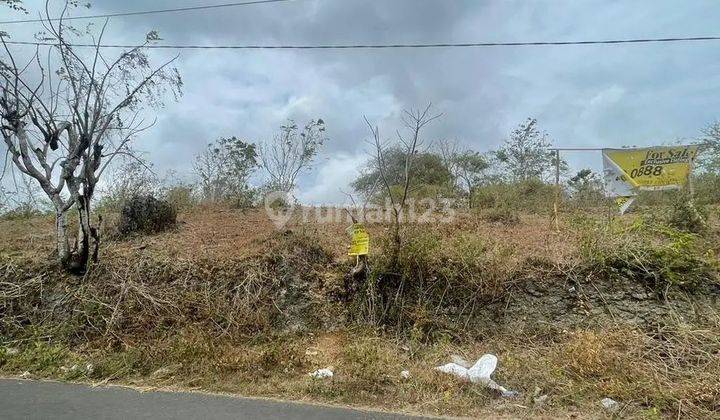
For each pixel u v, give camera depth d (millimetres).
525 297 6562
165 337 6473
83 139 7207
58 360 6031
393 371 5477
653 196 8758
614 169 8562
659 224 7461
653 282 6426
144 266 7430
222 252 7738
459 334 6355
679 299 6223
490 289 6598
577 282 6543
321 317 6734
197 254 7715
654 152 8398
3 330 6766
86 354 6215
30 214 11109
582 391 4926
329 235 8555
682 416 4465
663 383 4945
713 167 10062
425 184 10695
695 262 6512
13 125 7117
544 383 5117
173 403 4758
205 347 5996
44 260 7719
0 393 5051
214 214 10797
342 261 7434
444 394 4926
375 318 6617
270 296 6945
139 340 6434
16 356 6145
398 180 10617
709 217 8102
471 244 7055
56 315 6898
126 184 10508
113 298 6996
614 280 6508
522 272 6734
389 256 6906
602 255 6645
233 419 4371
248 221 9992
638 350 5551
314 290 7035
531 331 6273
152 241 8414
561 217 8672
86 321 6715
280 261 7305
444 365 5605
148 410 4570
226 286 7090
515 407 4695
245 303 6832
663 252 6574
